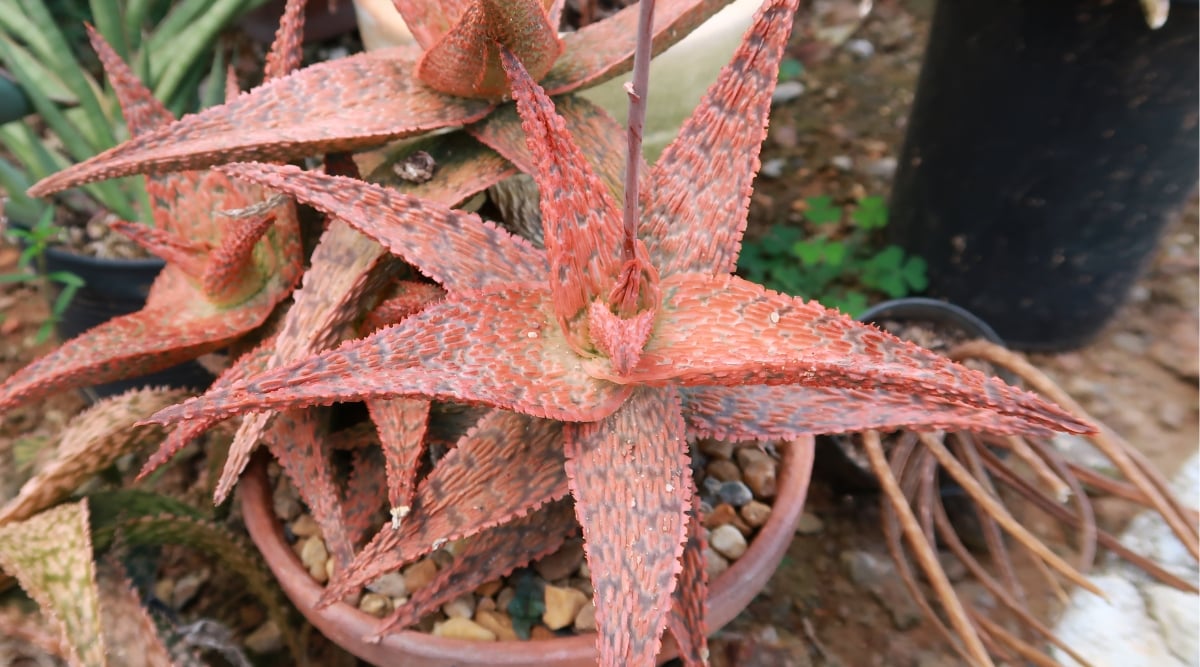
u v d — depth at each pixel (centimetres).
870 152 70
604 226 24
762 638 44
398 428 29
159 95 47
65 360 31
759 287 25
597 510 23
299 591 32
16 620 33
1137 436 53
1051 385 40
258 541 34
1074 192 51
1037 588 47
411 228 26
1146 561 43
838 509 50
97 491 34
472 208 39
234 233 30
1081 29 45
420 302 30
